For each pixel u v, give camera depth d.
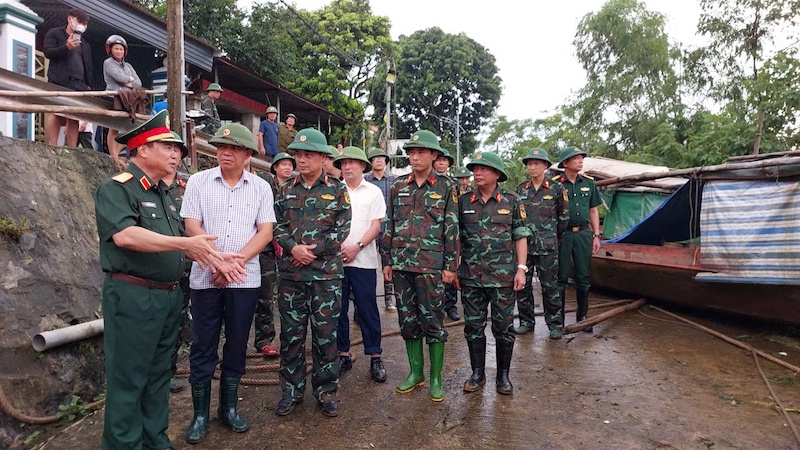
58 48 5.53
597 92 17.92
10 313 3.38
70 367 3.59
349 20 21.58
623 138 17.61
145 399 2.80
